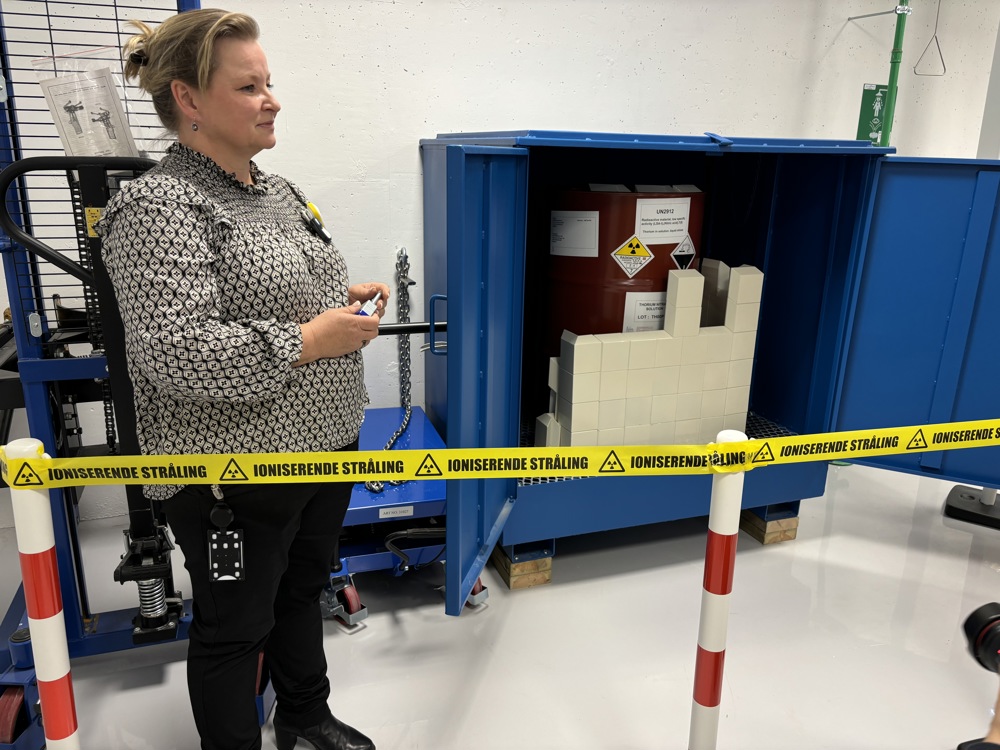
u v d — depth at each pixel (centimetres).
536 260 288
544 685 187
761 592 231
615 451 133
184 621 186
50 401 175
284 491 126
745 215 286
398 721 174
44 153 222
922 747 169
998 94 297
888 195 235
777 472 249
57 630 128
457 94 263
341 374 133
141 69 119
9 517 259
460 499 159
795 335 268
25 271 170
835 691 187
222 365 109
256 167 134
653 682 189
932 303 241
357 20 243
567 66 276
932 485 314
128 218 108
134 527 167
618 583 236
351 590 210
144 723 175
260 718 169
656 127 297
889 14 325
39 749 167
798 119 324
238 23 112
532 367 298
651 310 239
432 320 198
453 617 216
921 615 221
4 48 166
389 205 264
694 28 291
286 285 120
